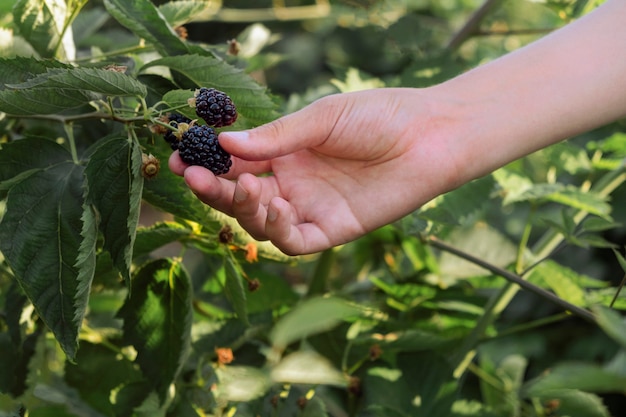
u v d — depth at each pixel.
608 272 1.36
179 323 0.66
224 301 0.88
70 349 0.57
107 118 0.61
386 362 0.79
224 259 0.67
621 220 1.31
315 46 1.90
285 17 1.20
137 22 0.65
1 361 0.69
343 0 0.96
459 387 0.83
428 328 0.85
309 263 1.08
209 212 0.65
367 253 0.93
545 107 0.64
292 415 0.73
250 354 0.76
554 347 1.28
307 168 0.63
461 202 0.77
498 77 0.65
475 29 0.94
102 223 0.58
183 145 0.58
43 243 0.59
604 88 0.64
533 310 1.30
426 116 0.62
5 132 0.71
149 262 0.67
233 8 1.60
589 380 0.53
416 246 0.88
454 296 0.86
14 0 0.77
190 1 0.74
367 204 0.63
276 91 1.91
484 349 1.25
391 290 0.85
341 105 0.60
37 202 0.59
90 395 0.74
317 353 0.79
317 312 0.52
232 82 0.62
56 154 0.61
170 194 0.62
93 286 0.71
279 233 0.59
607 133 1.26
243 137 0.57
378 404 0.76
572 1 0.86
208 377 0.72
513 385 0.85
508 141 0.63
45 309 0.58
